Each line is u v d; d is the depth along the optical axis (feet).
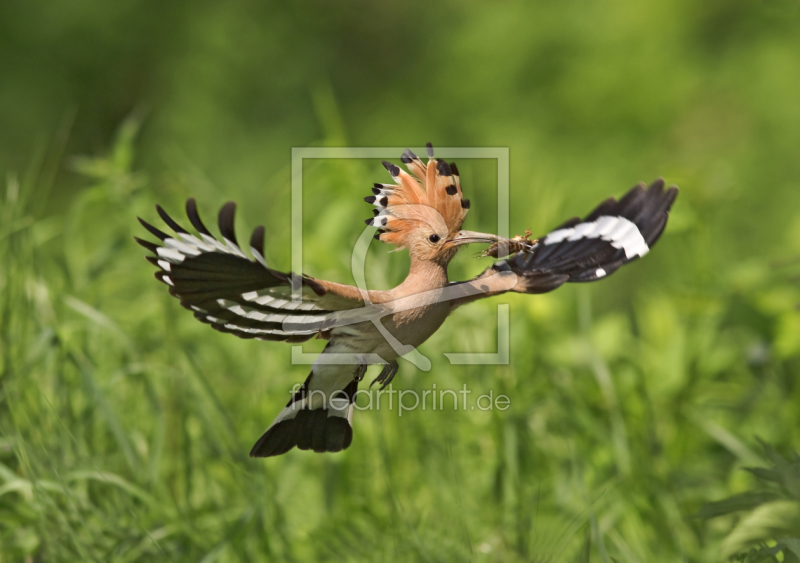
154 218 34.32
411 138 74.64
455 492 25.73
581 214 65.72
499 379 28.50
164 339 30.53
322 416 20.25
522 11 75.92
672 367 32.58
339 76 80.69
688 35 72.23
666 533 26.17
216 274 16.42
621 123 70.44
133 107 79.15
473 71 75.56
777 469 18.85
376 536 25.84
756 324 32.27
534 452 28.50
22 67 78.07
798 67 68.49
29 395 25.80
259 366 31.40
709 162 66.80
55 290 29.58
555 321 33.22
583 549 23.13
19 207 28.45
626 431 28.58
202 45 79.82
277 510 25.75
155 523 25.03
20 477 24.47
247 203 72.54
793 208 64.69
